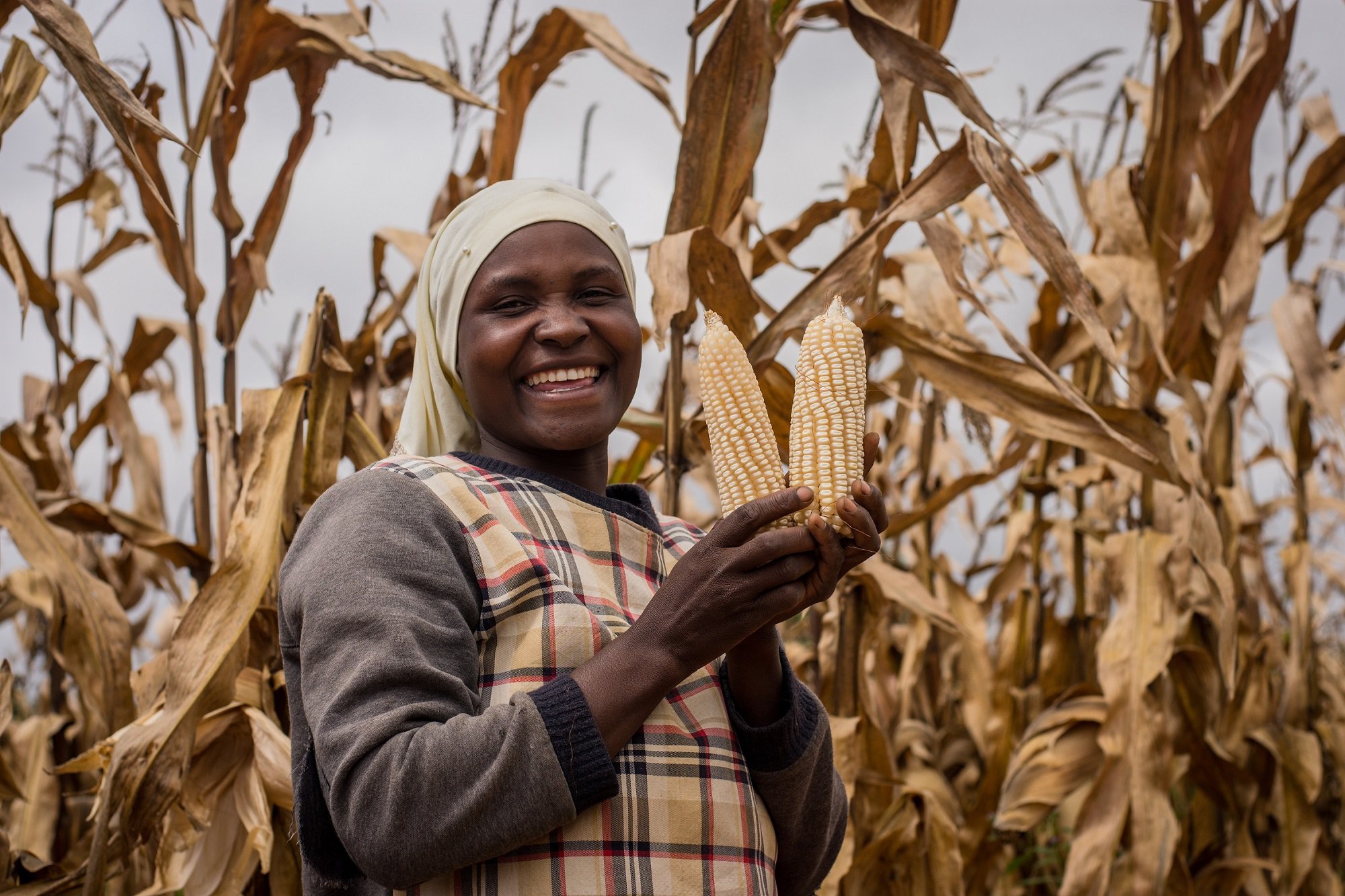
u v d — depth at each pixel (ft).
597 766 4.19
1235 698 13.69
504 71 12.54
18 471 10.14
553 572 4.72
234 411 11.09
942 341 10.53
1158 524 13.10
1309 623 13.92
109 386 13.34
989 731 13.91
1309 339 12.72
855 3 9.20
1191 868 13.58
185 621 8.75
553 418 5.19
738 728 5.06
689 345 11.35
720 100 9.46
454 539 4.69
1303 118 14.42
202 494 11.09
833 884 10.91
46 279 12.96
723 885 4.54
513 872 4.28
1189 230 14.67
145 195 11.28
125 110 7.26
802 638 16.19
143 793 8.34
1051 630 14.61
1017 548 14.96
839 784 5.80
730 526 4.38
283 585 4.74
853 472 4.64
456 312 5.37
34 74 9.33
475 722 4.18
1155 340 12.16
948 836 11.41
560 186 5.54
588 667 4.37
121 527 10.84
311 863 4.53
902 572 11.48
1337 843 14.44
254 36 11.36
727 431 4.84
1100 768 12.58
